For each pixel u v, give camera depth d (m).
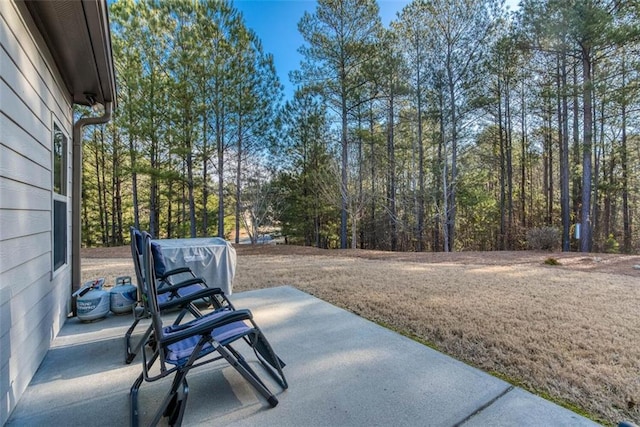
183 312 2.55
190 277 3.24
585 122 9.18
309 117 12.43
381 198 13.45
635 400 1.73
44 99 2.21
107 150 12.95
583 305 3.39
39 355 2.09
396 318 3.01
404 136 13.75
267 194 12.39
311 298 3.62
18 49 1.76
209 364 2.14
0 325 1.50
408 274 5.14
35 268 2.02
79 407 1.67
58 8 1.88
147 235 1.53
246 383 1.90
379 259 7.34
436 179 12.27
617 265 6.19
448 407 1.65
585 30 8.00
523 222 14.35
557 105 10.98
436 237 13.74
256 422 1.54
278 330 2.69
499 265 6.28
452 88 10.63
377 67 10.09
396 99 12.40
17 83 1.74
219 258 3.42
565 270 5.61
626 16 7.96
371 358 2.19
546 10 8.68
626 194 12.31
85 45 2.30
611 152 11.63
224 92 10.00
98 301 2.90
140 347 2.21
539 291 4.00
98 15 1.96
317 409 1.64
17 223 1.73
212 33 9.64
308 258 7.49
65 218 2.98
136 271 2.08
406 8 10.81
